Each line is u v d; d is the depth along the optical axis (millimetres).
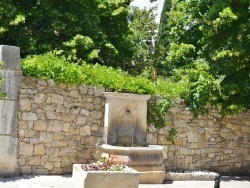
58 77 8000
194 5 9867
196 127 9820
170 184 7977
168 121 9383
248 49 8922
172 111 9453
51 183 7039
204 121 9977
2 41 11430
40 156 7832
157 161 7852
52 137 7977
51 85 8008
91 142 8398
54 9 11508
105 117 8297
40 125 7844
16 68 7531
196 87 9516
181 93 9688
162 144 9234
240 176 10383
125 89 8562
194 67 10070
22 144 7629
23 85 7680
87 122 8391
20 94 7637
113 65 13961
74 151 8211
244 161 10844
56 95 8062
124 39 14320
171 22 11234
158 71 18375
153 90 9078
